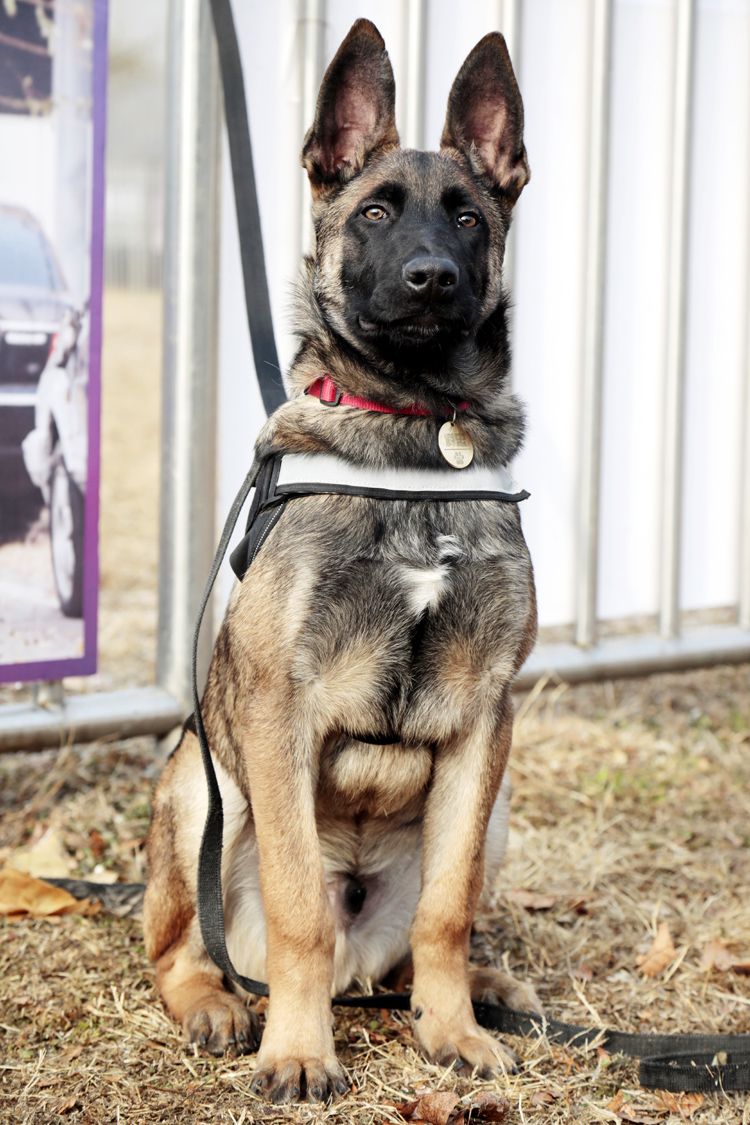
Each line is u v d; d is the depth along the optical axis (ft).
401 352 9.00
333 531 8.66
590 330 15.55
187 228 13.66
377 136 9.83
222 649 9.78
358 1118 8.02
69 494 13.37
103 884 11.08
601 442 15.90
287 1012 8.44
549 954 10.81
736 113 16.96
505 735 9.18
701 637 17.30
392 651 8.82
